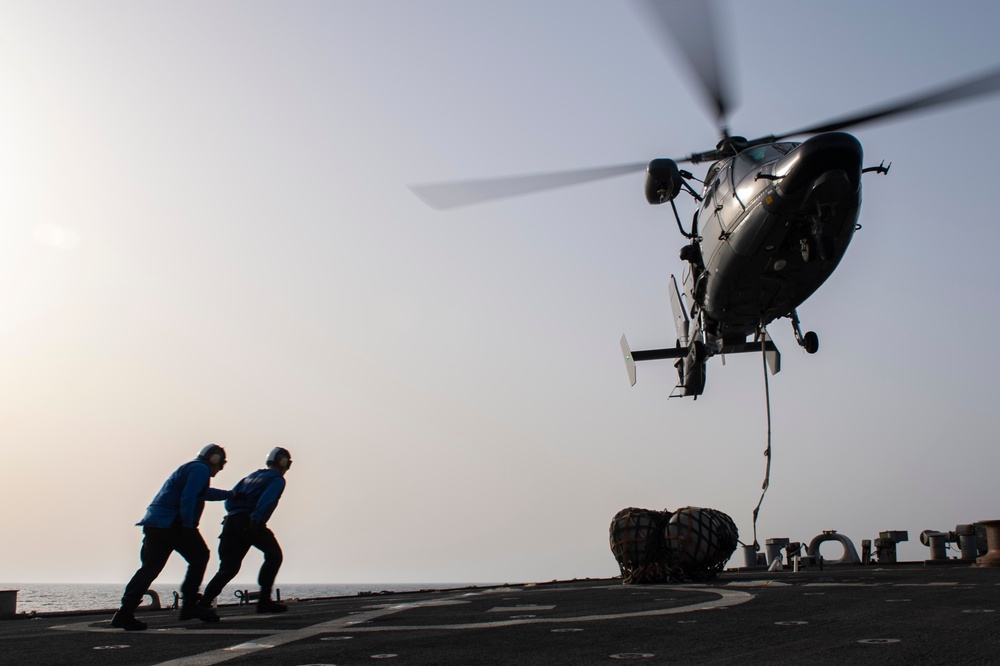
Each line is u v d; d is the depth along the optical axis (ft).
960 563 54.24
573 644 16.87
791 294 49.08
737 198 45.50
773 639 16.53
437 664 14.56
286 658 16.03
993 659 13.12
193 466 27.04
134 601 25.09
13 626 27.91
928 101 40.83
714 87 48.14
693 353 58.29
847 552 57.62
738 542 47.24
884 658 13.50
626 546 46.47
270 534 32.07
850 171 40.88
